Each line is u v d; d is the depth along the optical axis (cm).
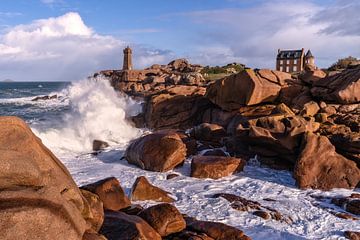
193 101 2552
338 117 1666
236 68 7406
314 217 974
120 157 1803
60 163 556
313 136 1402
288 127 1509
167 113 2545
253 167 1559
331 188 1253
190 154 1727
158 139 1587
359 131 1507
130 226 675
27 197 392
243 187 1282
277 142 1495
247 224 907
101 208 621
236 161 1473
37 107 4634
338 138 1416
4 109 4312
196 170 1412
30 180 424
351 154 1366
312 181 1280
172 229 755
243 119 1917
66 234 423
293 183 1341
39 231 390
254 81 2025
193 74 4597
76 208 471
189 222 826
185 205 1048
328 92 1822
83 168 1572
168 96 2625
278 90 2075
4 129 455
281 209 1031
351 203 1048
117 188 876
